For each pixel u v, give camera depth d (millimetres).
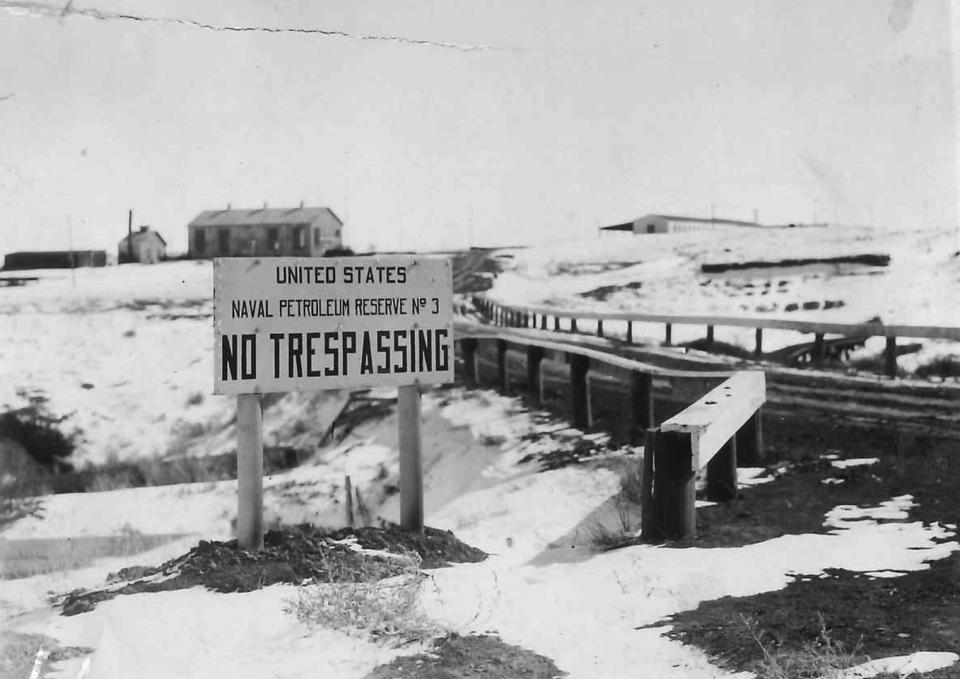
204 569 5258
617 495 7430
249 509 5594
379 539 5840
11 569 6758
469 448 9523
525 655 3834
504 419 10094
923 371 10719
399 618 4242
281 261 5699
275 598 4691
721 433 6266
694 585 4668
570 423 9828
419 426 6207
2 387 8938
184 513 8375
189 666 3752
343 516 8367
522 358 12008
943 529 5465
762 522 6023
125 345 9508
